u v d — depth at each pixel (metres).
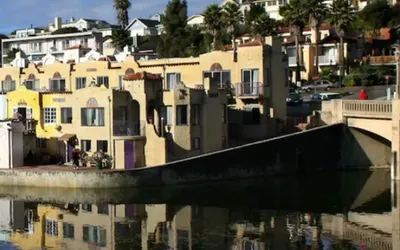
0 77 99.25
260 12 156.88
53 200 60.47
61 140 72.25
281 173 70.69
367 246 43.53
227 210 54.75
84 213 55.16
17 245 45.84
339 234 46.62
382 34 137.25
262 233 47.06
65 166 69.88
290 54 120.94
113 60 104.50
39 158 73.56
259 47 78.69
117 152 68.62
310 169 72.38
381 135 70.12
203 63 82.62
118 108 70.19
